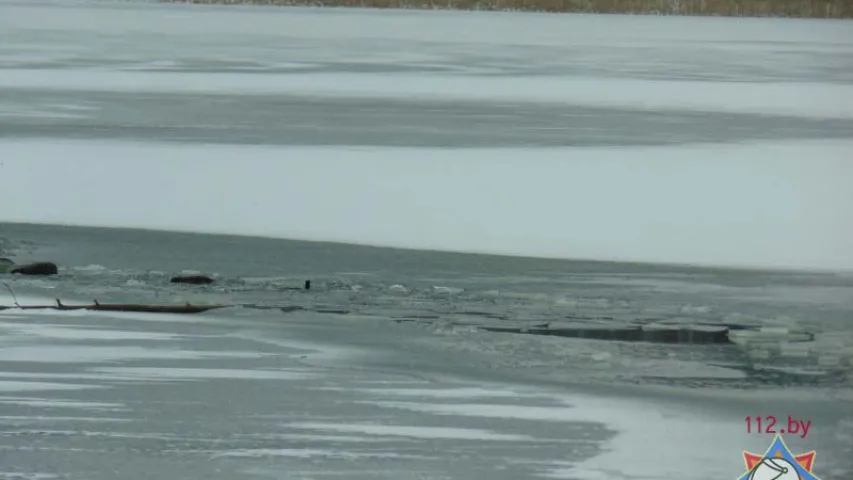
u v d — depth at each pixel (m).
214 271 40.22
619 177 56.38
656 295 38.09
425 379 30.62
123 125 69.31
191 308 36.03
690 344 33.41
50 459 25.95
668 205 51.25
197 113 73.62
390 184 54.56
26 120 70.38
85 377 30.36
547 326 34.81
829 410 28.89
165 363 31.41
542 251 43.72
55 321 34.53
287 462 26.05
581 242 45.12
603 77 92.94
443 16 162.38
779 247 44.69
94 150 61.69
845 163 60.12
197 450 26.52
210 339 33.34
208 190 53.06
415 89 84.62
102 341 32.94
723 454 26.81
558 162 59.88
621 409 28.94
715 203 51.75
